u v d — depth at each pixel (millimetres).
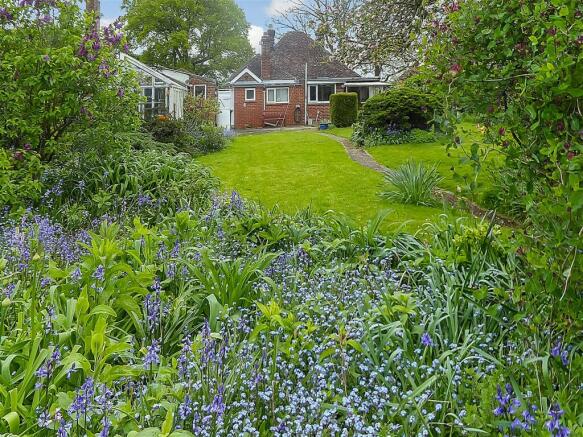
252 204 6980
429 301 3646
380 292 3822
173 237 4859
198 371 2654
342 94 27484
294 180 10531
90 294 3377
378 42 13305
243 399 2676
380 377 2729
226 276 3871
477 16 3053
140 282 3623
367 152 14688
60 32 7719
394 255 4906
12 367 2824
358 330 3191
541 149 2570
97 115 7719
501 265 3932
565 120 2527
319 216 6242
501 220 5918
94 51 7559
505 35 2938
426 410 2564
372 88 35875
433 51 3293
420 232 5734
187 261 4203
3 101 7055
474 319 3336
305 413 2541
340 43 15016
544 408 2398
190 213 6281
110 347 2490
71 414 2205
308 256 4934
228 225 5648
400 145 15445
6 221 6090
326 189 9555
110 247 3619
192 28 46250
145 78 15109
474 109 3203
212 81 37312
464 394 2654
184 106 24656
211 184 7957
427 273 4320
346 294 4043
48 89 7305
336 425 2363
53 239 5184
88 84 7559
